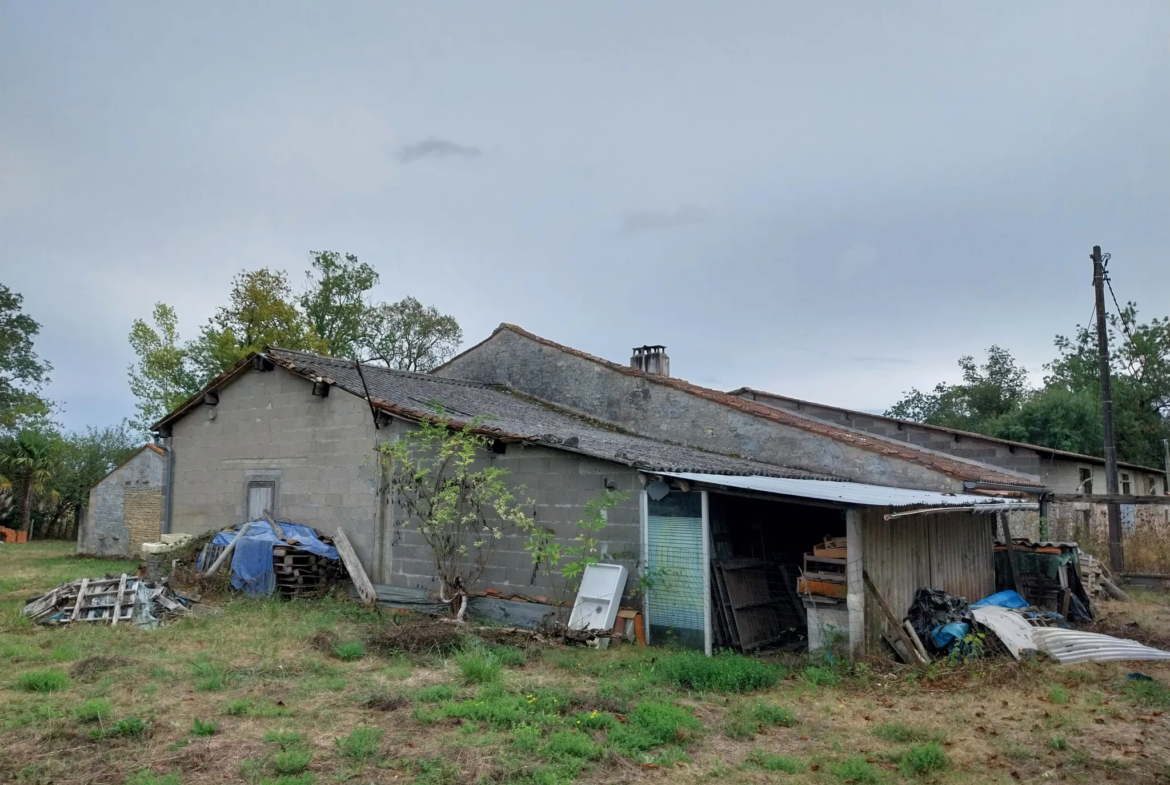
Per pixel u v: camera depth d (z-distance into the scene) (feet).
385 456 44.93
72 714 22.20
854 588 31.65
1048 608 45.11
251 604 41.75
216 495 54.24
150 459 76.33
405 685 26.58
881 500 32.17
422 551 43.11
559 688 26.02
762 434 57.98
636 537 36.19
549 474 39.60
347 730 21.61
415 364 144.56
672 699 25.40
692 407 62.03
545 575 38.68
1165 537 67.41
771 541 41.83
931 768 19.86
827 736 22.48
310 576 44.50
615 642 34.22
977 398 146.61
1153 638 38.78
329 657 30.76
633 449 43.93
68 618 36.65
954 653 31.45
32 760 18.81
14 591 48.65
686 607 34.45
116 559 75.72
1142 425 118.73
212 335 111.86
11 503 122.21
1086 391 111.34
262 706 23.49
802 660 31.53
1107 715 24.70
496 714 22.40
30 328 144.05
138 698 24.27
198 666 27.89
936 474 50.21
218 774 18.19
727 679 27.22
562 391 69.67
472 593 39.96
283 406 51.21
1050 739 22.12
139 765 18.60
